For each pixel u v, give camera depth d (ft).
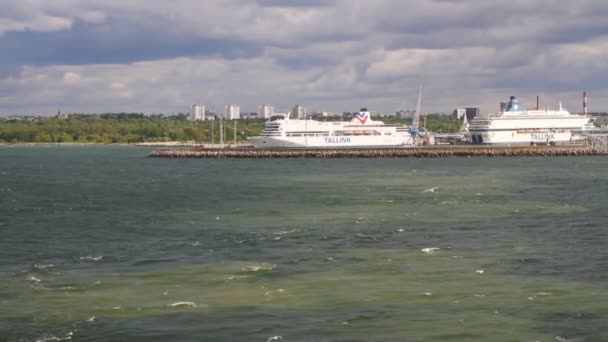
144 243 217.56
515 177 470.80
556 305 141.18
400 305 141.59
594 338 122.31
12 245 216.33
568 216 268.62
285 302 144.46
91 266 182.29
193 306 142.00
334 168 597.52
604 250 197.77
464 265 177.88
